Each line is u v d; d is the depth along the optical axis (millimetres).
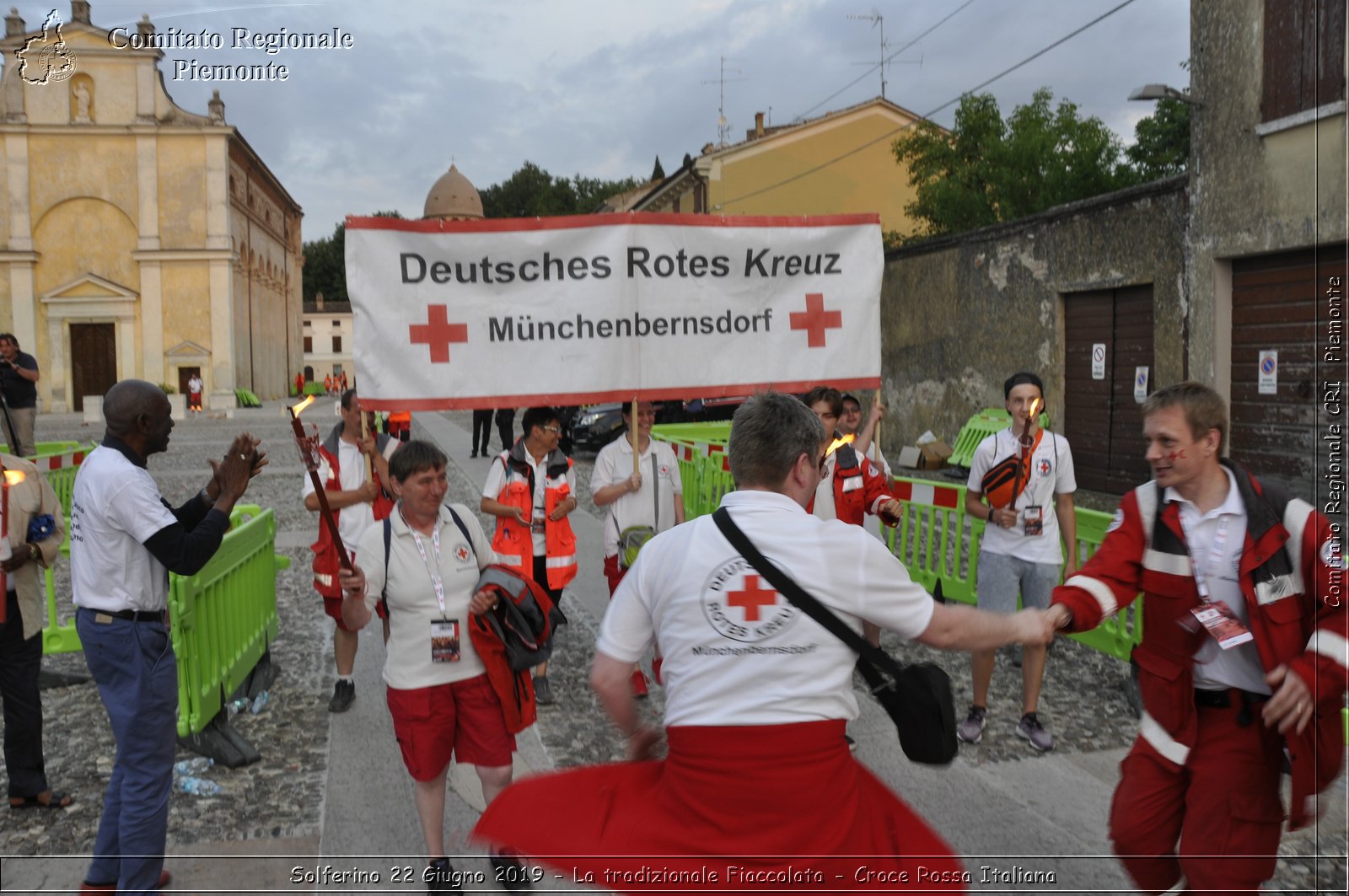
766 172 32969
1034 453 5023
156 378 42719
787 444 2289
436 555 3602
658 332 5387
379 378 5098
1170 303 11922
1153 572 2791
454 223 5121
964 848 3916
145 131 42156
